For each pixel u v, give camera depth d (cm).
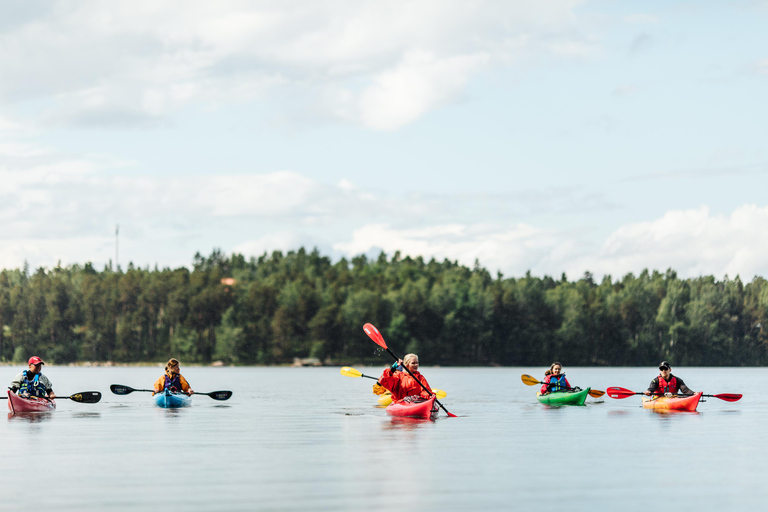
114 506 934
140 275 17775
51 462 1276
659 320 16250
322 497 988
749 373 10156
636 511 916
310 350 14938
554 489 1045
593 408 2586
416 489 1041
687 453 1406
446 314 15625
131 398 3084
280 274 18962
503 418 2162
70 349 16100
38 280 18162
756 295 17462
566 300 16238
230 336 14788
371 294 15288
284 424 1964
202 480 1105
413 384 2247
